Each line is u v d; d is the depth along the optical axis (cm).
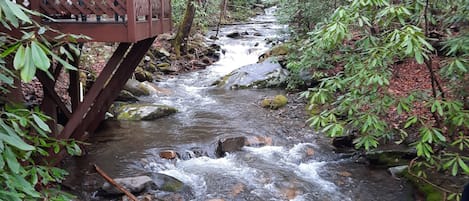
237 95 884
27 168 202
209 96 881
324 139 591
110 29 380
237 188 440
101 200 401
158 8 479
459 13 365
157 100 829
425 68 741
